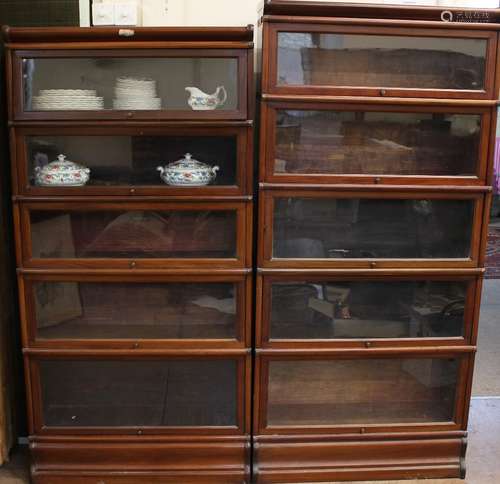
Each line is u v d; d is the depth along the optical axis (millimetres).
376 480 2031
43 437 1965
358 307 1979
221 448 1986
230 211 1873
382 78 1828
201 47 1755
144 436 1974
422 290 1981
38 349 1911
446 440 2045
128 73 1813
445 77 1843
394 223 1921
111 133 1801
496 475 2074
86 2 2027
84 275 1873
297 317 1955
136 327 1976
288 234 1892
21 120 1772
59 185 1830
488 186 1880
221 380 1993
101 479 1978
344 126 1854
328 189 1843
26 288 1882
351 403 2066
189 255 1910
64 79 1812
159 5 2082
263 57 1761
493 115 1846
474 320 1976
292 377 2027
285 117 1824
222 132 1804
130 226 1896
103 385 1999
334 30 1767
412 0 2125
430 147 1890
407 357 1988
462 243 1946
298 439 1995
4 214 2020
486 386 2762
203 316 1966
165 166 1870
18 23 2023
